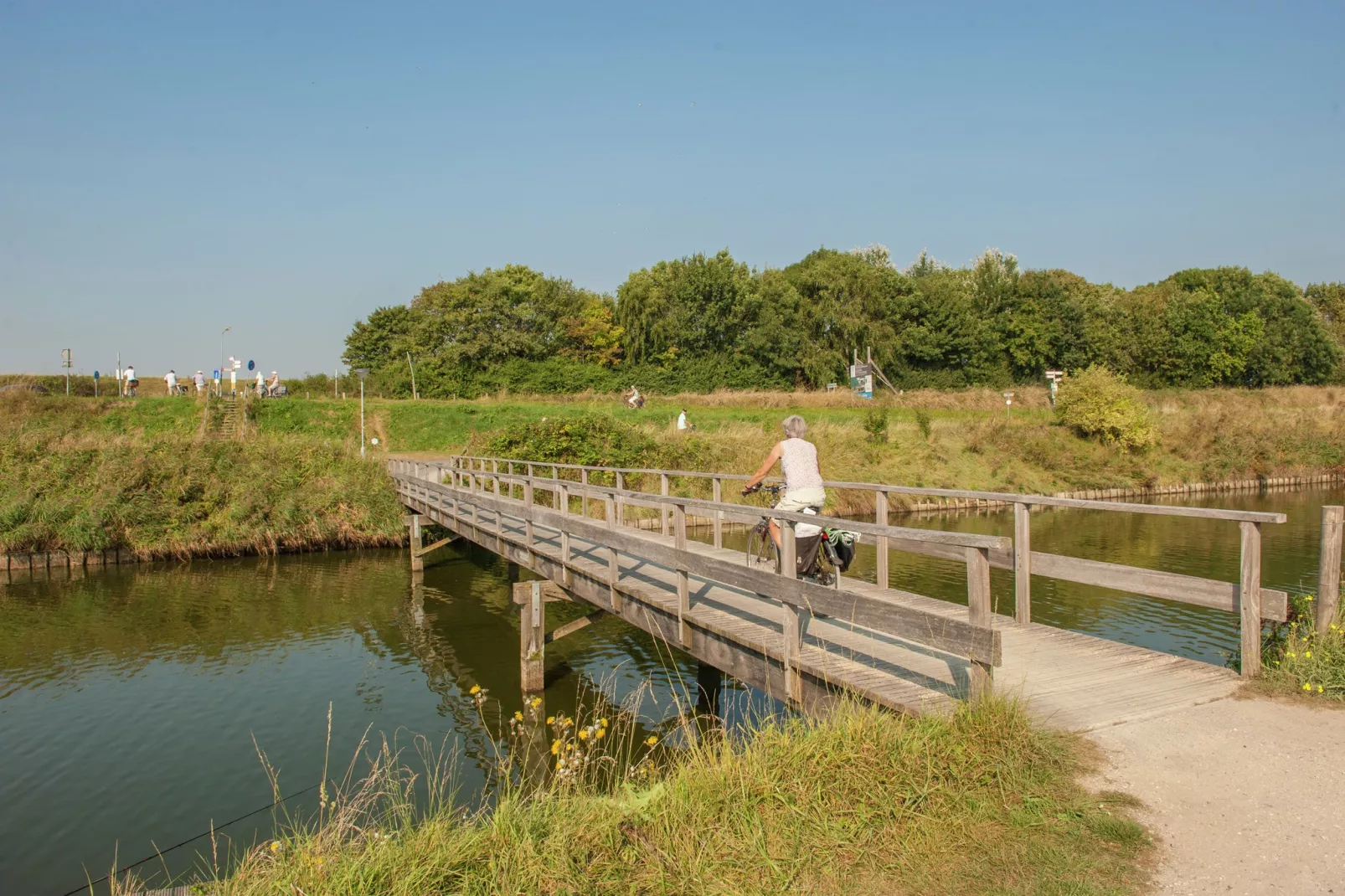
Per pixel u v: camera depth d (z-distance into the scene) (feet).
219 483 71.67
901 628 15.49
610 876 11.39
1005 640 21.04
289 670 39.47
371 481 76.38
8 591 56.90
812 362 169.17
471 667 38.86
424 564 66.23
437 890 11.38
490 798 25.16
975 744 13.41
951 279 198.70
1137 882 10.50
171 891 15.60
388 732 31.63
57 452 72.90
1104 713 15.51
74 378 136.56
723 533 69.31
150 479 70.49
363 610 50.90
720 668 22.02
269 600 53.98
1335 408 133.39
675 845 11.87
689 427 95.86
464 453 89.56
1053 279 189.47
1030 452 103.86
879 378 173.37
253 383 131.44
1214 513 17.80
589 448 85.97
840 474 90.17
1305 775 12.84
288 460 77.41
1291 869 10.50
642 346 176.96
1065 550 55.67
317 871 11.87
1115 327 198.39
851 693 16.69
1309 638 17.60
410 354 186.19
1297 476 113.09
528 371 167.94
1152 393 159.12
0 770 28.91
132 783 27.73
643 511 76.79
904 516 82.64
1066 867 10.87
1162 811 12.01
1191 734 14.48
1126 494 100.83
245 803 26.18
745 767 13.43
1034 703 16.01
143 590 56.95
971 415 124.98
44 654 42.29
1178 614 37.93
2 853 23.53
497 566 65.67
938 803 12.41
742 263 183.32
